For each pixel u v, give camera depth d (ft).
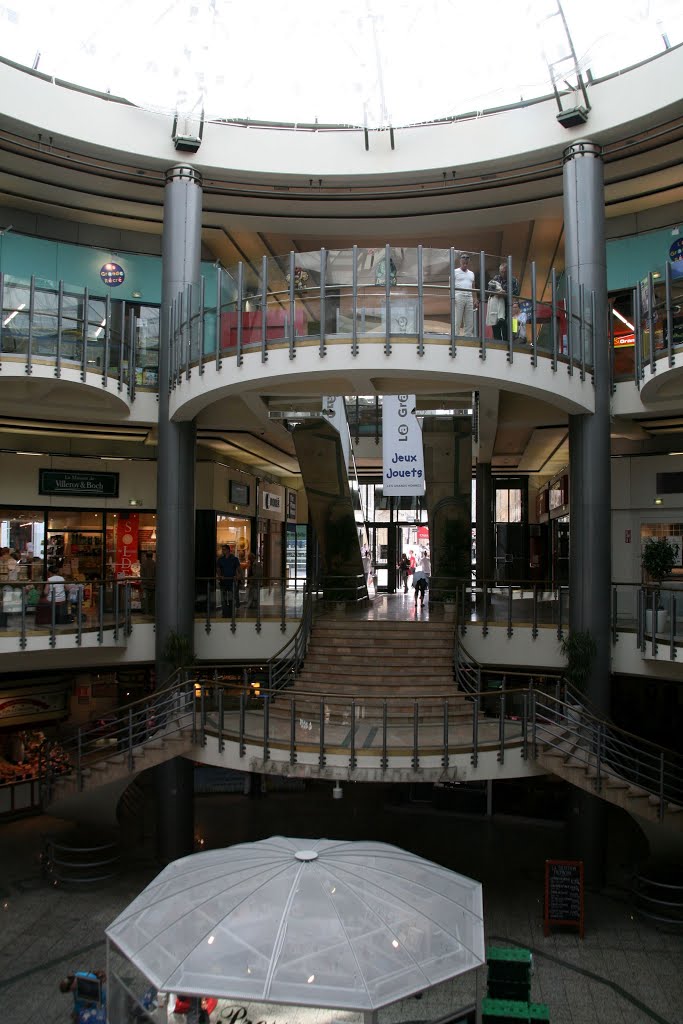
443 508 55.16
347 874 22.36
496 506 84.79
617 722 54.44
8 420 52.26
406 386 43.70
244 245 62.44
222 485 66.44
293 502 93.25
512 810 54.13
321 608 55.01
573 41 41.52
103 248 58.13
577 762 35.73
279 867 22.71
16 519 60.18
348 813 54.13
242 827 51.01
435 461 53.11
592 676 42.65
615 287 53.78
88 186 52.49
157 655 46.73
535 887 42.04
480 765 34.55
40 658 45.39
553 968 33.50
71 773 40.78
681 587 39.50
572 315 42.98
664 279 39.65
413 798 55.93
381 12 42.16
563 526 72.43
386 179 51.37
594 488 43.73
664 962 34.09
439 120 49.98
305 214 55.62
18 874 43.09
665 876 39.58
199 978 18.53
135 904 22.27
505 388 40.47
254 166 50.14
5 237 54.39
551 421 50.57
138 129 48.70
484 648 46.37
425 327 38.29
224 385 41.06
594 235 45.42
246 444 62.85
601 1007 30.58
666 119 44.47
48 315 43.78
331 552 58.49
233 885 21.80
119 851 45.32
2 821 51.26
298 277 39.11
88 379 45.01
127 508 63.10
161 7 41.73
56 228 56.85
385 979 18.56
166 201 49.55
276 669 43.86
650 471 55.52
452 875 23.95
